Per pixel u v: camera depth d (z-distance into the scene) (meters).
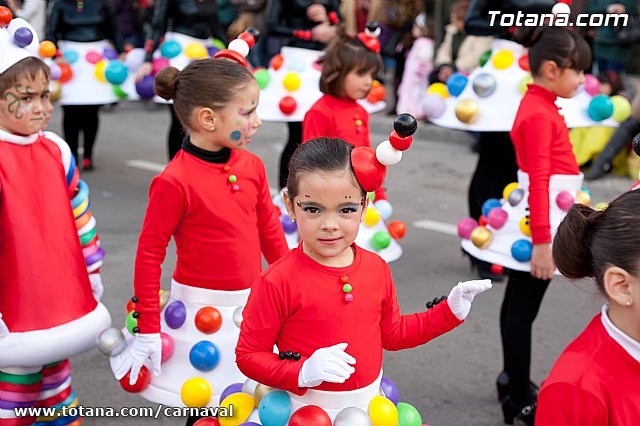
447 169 8.60
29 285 2.75
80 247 2.92
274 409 2.07
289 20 5.73
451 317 2.15
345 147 2.03
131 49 6.97
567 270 1.93
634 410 1.73
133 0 8.51
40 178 2.84
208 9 6.60
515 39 3.48
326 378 1.87
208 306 2.77
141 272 2.68
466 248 3.66
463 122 4.45
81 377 3.92
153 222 2.68
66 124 7.44
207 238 2.74
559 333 4.52
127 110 12.28
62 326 2.79
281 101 5.44
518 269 3.33
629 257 1.73
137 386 2.74
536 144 3.28
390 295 2.20
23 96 2.76
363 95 4.10
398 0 10.48
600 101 4.03
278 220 2.97
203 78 2.66
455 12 8.52
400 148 1.97
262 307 2.08
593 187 7.55
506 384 3.57
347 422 2.02
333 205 1.99
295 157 2.05
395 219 6.80
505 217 3.46
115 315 4.61
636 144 2.18
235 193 2.76
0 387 2.86
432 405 3.72
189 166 2.72
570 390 1.76
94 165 8.38
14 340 2.72
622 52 8.77
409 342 2.20
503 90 4.39
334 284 2.09
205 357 2.70
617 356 1.76
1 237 2.76
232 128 2.69
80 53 6.71
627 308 1.78
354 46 4.03
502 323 3.66
